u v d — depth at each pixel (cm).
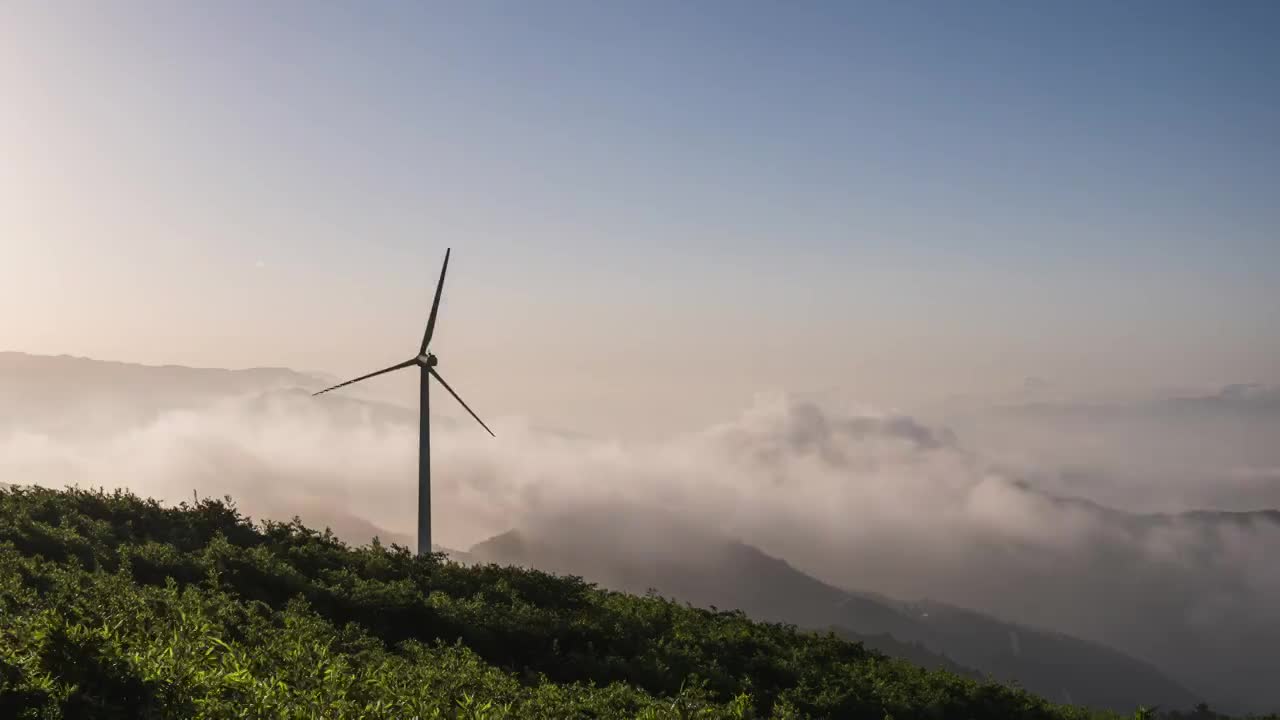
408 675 2058
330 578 3394
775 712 2577
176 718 1411
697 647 3309
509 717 1903
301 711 1475
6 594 2044
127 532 3475
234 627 2278
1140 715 3538
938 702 3209
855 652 3781
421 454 6059
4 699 1333
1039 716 3394
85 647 1464
